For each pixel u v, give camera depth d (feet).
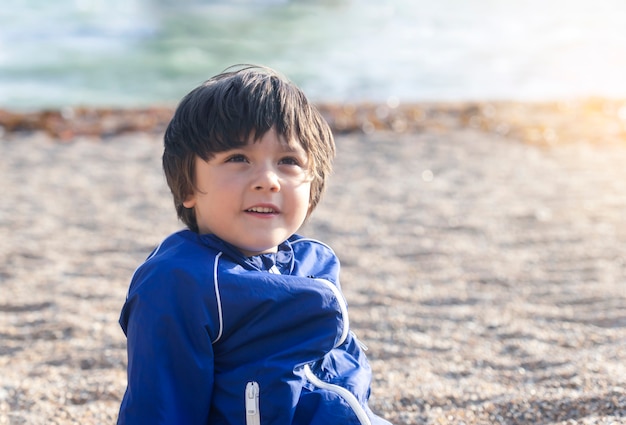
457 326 13.65
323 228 19.92
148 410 6.14
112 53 54.95
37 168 26.23
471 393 10.55
